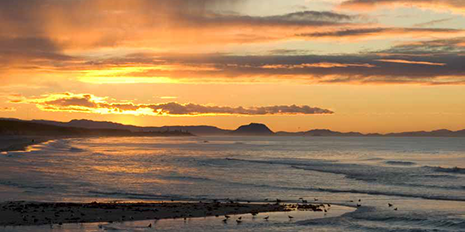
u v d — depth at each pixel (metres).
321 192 36.91
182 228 21.83
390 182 44.59
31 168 55.94
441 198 33.72
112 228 21.41
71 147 146.12
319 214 26.20
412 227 22.44
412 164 76.12
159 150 133.75
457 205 30.09
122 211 25.72
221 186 40.03
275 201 32.06
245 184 41.91
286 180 46.00
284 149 156.88
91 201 30.36
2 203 28.11
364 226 22.73
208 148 160.62
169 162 74.38
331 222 23.72
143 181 42.84
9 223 22.00
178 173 52.69
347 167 66.81
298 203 31.02
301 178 48.19
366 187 40.38
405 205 30.08
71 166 60.88
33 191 34.66
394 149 155.62
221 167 64.50
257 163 75.81
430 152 131.00
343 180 46.38
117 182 41.56
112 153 107.56
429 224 23.11
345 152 131.38
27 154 91.31
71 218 23.33
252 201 31.98
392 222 23.81
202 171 56.28
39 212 24.66
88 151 117.81
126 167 61.09
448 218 24.58
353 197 34.16
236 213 26.16
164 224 22.75
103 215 24.36
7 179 42.66
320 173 55.00
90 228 21.30
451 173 54.84
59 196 32.41
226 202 31.28
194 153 115.75
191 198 32.84
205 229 21.72
